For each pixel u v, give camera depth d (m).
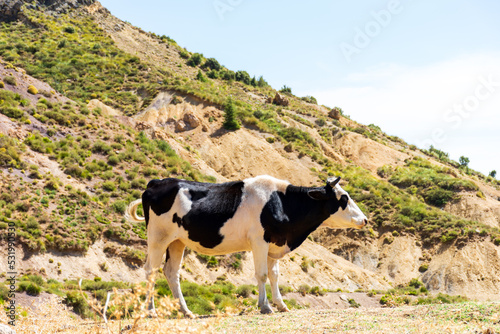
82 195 45.25
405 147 129.25
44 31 121.00
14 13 126.00
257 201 11.73
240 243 11.85
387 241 75.75
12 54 102.75
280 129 100.56
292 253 55.41
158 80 102.44
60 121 59.03
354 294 45.78
